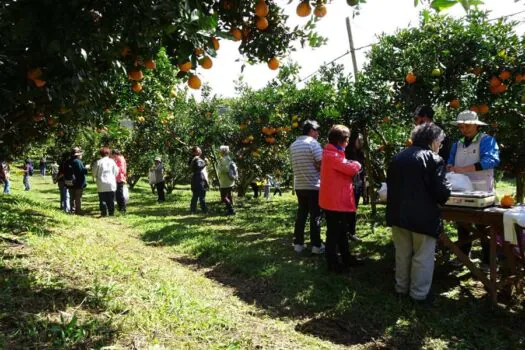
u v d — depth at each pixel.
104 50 2.46
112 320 2.72
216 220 8.66
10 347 2.21
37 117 3.73
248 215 9.49
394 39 6.12
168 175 16.91
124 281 3.68
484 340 3.08
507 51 5.36
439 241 4.84
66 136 7.23
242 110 11.47
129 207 11.67
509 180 18.88
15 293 3.00
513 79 5.43
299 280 4.29
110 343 2.42
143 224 7.94
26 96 2.84
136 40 2.34
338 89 8.36
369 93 6.96
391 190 3.76
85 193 16.86
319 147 5.27
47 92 2.83
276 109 10.23
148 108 7.29
